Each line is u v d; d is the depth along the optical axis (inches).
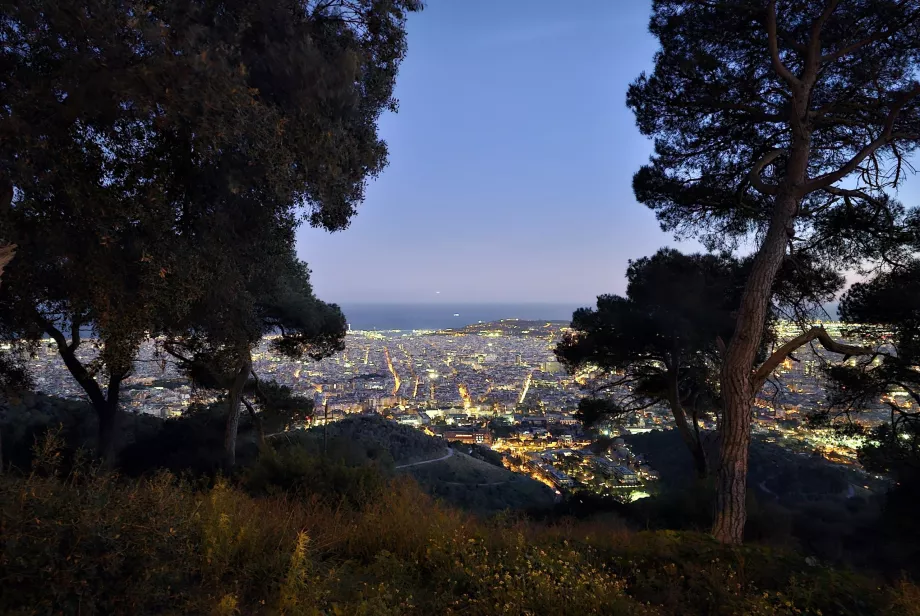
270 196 233.9
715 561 151.9
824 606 133.0
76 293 241.8
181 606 99.6
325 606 110.0
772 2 237.3
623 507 383.2
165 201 203.9
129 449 549.0
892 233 297.6
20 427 496.4
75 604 84.2
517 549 146.5
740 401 230.7
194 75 166.4
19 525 85.3
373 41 239.3
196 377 563.2
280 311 530.0
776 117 266.4
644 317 443.8
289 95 201.2
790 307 331.3
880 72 261.9
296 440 575.8
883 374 365.4
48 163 173.2
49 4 153.6
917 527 343.6
